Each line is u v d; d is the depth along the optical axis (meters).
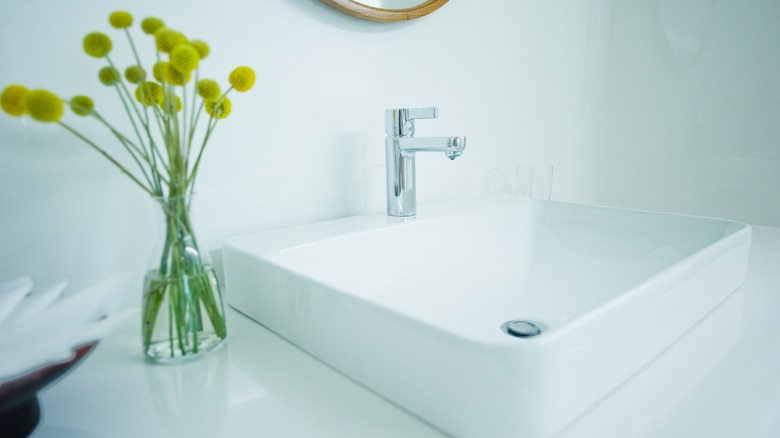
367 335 0.43
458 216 0.82
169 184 0.47
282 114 0.72
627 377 0.44
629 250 0.80
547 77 1.18
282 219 0.75
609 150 1.41
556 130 1.24
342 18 0.77
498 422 0.34
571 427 0.37
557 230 0.91
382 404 0.42
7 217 0.51
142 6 0.58
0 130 0.50
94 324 0.39
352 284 0.67
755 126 1.18
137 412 0.40
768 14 1.12
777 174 1.17
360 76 0.81
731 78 1.19
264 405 0.41
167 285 0.48
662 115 1.31
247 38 0.67
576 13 1.23
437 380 0.37
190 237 0.49
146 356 0.49
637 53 1.32
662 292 0.47
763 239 1.02
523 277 0.84
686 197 1.31
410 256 0.75
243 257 0.59
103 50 0.45
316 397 0.42
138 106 0.58
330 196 0.80
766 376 0.44
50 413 0.40
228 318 0.61
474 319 0.66
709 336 0.53
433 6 0.87
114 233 0.58
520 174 1.09
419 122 0.92
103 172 0.57
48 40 0.52
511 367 0.33
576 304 0.70
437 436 0.37
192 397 0.42
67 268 0.55
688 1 1.22
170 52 0.44
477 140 1.04
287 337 0.54
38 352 0.34
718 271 0.60
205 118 0.65
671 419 0.37
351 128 0.81
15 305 0.38
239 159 0.69
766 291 0.67
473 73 1.00
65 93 0.53
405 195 0.80
